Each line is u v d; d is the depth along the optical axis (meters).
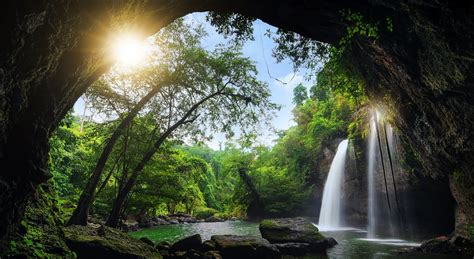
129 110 16.20
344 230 27.00
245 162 41.00
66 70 6.10
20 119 5.41
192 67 16.09
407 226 22.14
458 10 7.24
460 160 12.58
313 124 37.28
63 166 21.81
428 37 8.57
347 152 30.30
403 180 21.58
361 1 8.69
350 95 15.00
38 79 5.33
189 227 30.53
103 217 21.58
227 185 70.00
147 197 18.28
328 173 34.56
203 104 18.02
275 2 9.65
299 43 12.23
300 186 38.84
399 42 9.35
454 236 14.23
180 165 19.02
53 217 9.03
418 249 14.45
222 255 12.70
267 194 40.09
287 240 15.14
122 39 7.27
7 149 5.38
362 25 8.94
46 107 5.96
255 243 13.27
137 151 16.81
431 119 11.95
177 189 18.34
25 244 6.76
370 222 26.38
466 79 8.85
